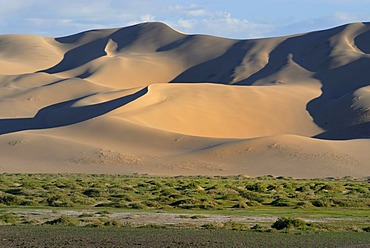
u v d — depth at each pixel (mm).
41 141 144375
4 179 93938
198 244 37344
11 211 55438
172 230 44062
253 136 170875
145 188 82938
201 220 50500
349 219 52156
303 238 40500
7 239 38938
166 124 163250
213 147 138375
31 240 38531
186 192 74938
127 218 51312
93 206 61344
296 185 89625
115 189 76375
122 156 135375
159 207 60281
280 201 63938
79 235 40844
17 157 137750
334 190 81812
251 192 73875
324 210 59156
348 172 126000
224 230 44469
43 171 128750
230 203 64438
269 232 43562
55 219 49125
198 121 170000
